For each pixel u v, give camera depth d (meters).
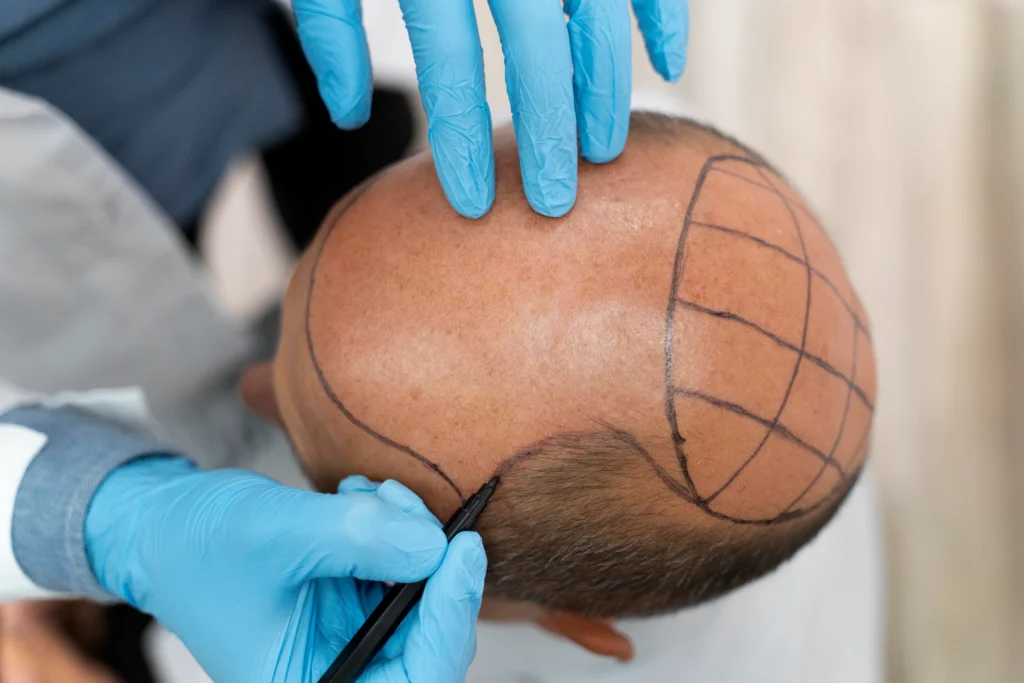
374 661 0.67
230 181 1.92
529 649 0.94
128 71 1.08
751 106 1.89
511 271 0.62
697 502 0.63
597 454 0.61
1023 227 1.76
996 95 1.82
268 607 0.68
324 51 0.76
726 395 0.60
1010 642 1.60
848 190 1.84
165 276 1.18
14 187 0.97
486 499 0.62
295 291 0.73
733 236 0.63
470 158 0.65
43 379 1.14
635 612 0.72
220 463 1.30
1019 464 1.67
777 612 1.04
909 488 1.71
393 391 0.63
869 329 0.74
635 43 1.80
